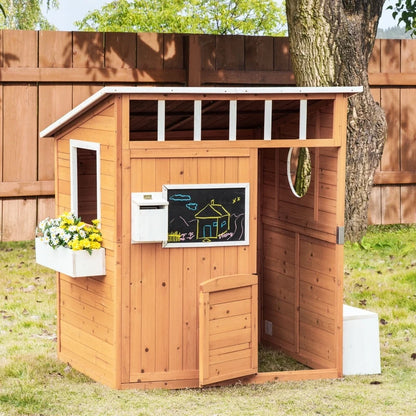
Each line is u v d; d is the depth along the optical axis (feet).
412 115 34.12
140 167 16.22
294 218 18.93
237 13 59.06
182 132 18.95
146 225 16.08
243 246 16.85
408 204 34.50
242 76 31.27
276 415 15.46
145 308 16.48
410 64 33.71
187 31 60.08
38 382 17.07
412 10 34.06
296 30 28.66
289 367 18.70
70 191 17.92
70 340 18.02
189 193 16.49
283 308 19.54
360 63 29.01
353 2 28.99
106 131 16.38
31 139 30.01
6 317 21.58
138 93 16.02
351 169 29.68
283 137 19.12
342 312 17.65
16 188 29.91
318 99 17.43
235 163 16.70
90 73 30.12
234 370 16.67
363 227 30.01
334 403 16.11
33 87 29.84
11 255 28.09
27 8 64.34
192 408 15.69
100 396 16.21
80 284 17.49
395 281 25.43
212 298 16.28
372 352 18.04
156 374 16.62
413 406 16.02
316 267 18.31
